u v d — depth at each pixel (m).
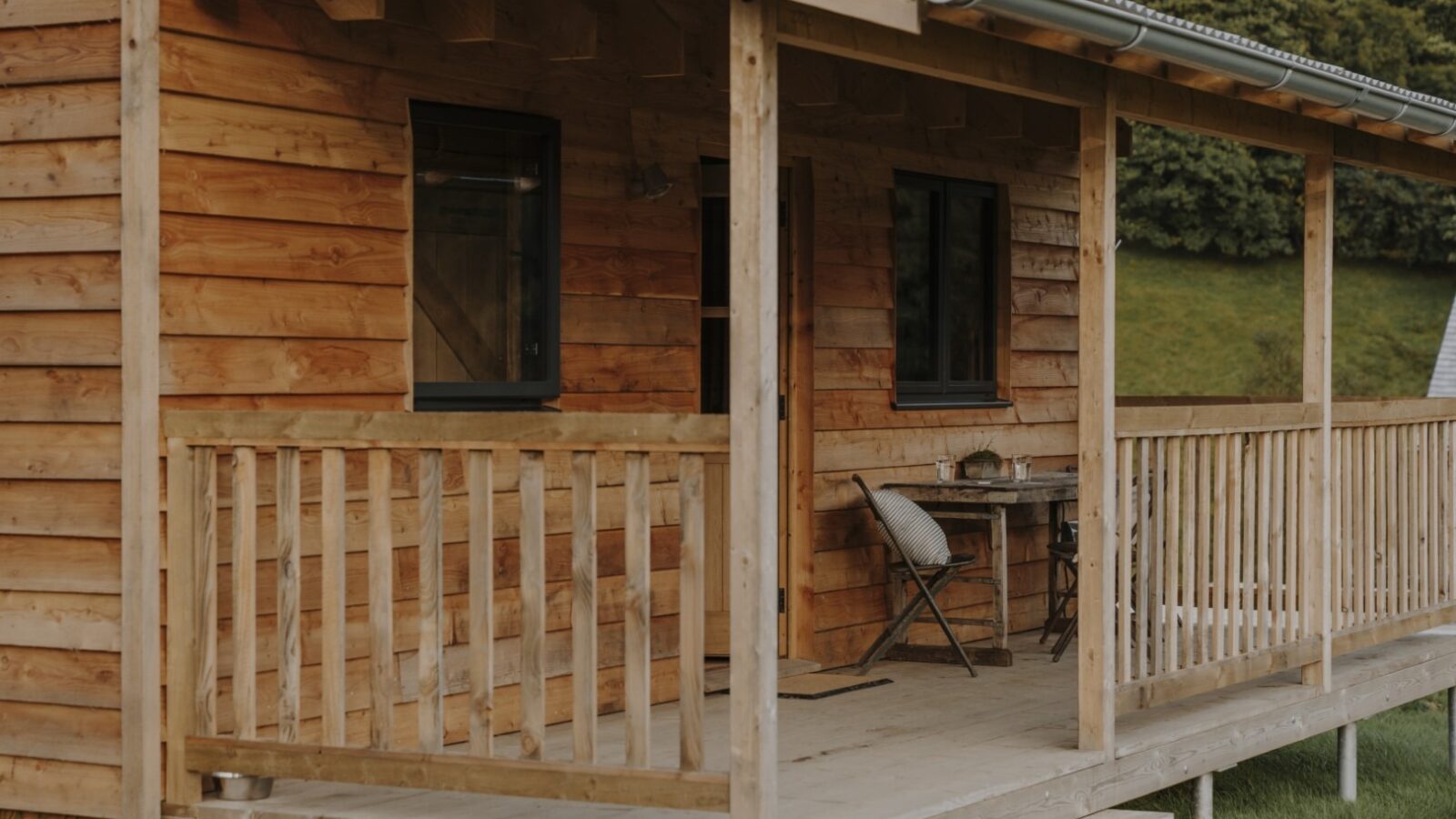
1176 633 7.08
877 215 9.44
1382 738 10.96
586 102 7.55
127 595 5.83
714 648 8.69
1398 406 9.06
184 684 5.87
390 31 6.63
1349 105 7.50
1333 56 30.69
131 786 5.84
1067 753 6.60
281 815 5.73
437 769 5.46
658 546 7.90
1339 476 8.48
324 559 5.70
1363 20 30.55
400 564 6.71
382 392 6.58
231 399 6.07
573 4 6.45
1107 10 5.78
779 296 9.07
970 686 8.38
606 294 7.66
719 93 8.33
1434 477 9.55
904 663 9.21
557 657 7.39
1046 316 10.91
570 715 7.44
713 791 5.06
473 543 5.47
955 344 10.27
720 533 8.69
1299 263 30.66
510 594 7.16
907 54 5.68
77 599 5.96
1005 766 6.33
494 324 7.19
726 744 6.90
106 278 5.86
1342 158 8.49
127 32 5.79
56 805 6.00
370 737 5.75
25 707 6.06
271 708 6.23
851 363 9.27
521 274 7.30
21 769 6.07
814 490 9.01
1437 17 30.67
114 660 5.90
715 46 7.21
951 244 10.17
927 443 9.85
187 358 5.93
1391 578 9.06
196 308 5.95
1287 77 6.94
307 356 6.31
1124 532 6.77
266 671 6.22
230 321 6.06
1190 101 7.29
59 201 5.94
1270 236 30.66
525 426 5.37
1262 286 30.70
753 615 4.96
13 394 6.04
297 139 6.28
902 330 9.81
